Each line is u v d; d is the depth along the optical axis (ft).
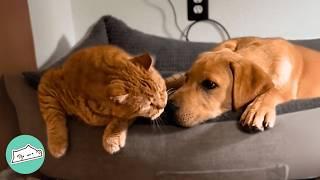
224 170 3.84
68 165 4.17
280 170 3.87
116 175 4.04
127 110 3.70
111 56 3.99
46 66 6.03
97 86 3.76
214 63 4.03
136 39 6.29
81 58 4.05
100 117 3.88
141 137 3.90
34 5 5.71
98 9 7.35
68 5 7.25
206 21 7.23
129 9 7.31
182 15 7.25
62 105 4.10
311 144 3.88
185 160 3.85
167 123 3.92
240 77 3.95
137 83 3.67
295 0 7.00
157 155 3.87
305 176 4.04
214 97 3.97
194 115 3.87
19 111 4.47
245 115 3.82
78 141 4.03
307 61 4.57
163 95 3.88
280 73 4.15
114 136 3.84
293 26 7.18
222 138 3.81
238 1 7.07
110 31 6.36
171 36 7.41
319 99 3.97
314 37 7.23
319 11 7.04
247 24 7.22
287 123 3.80
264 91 3.93
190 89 4.04
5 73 4.82
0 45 4.74
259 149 3.80
